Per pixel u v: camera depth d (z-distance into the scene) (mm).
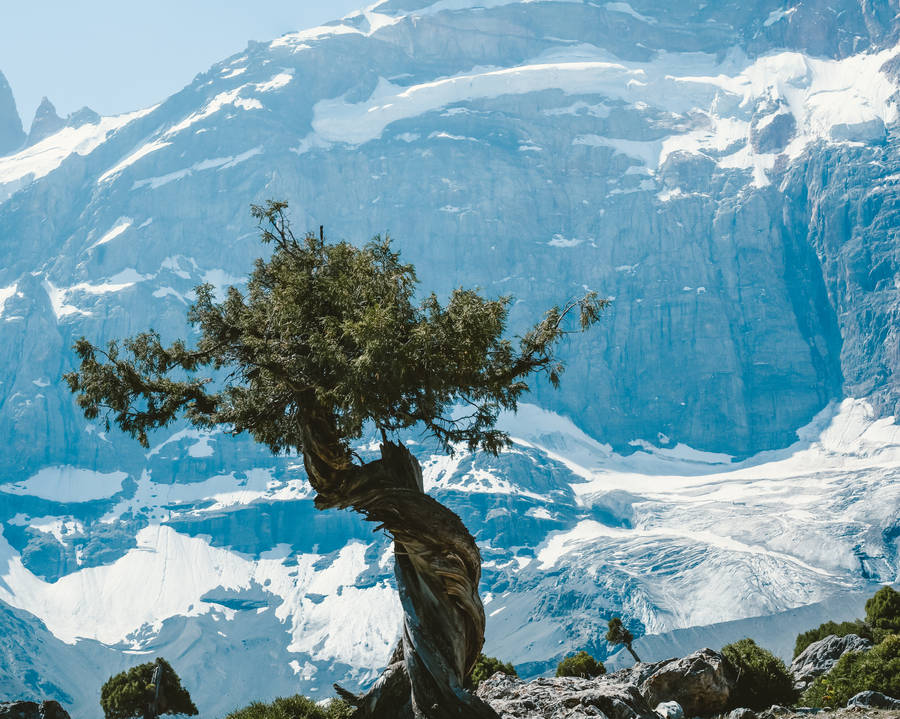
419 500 59906
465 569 60906
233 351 64375
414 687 59938
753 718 73500
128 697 117625
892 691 83062
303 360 57750
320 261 64750
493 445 63031
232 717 69750
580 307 65125
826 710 76500
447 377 58375
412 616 60719
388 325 56188
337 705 67125
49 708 72250
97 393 61781
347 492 60375
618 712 63219
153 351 63594
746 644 83125
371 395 56438
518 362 64062
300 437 63906
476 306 58469
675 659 80625
